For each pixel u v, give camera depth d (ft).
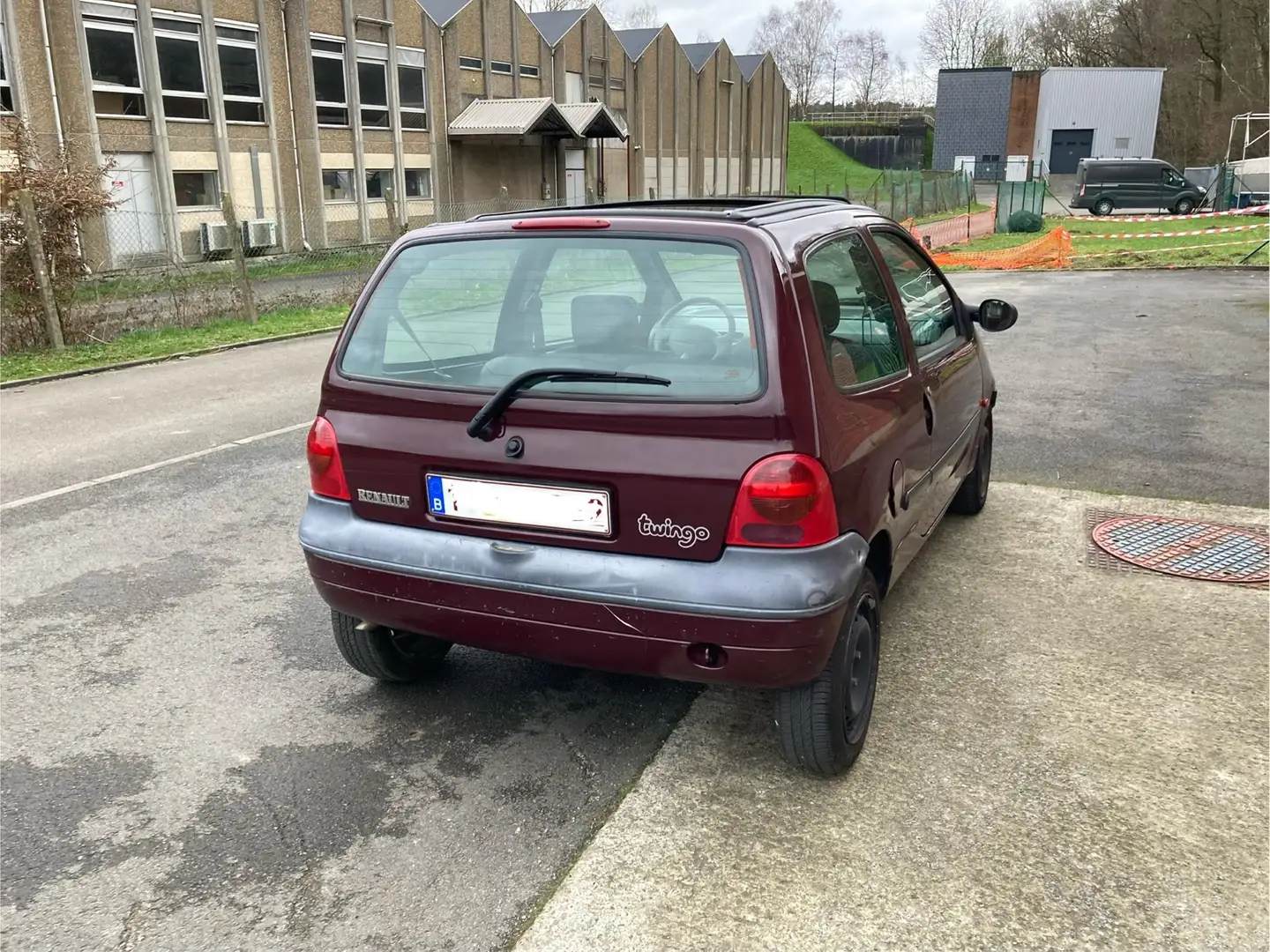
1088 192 134.41
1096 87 208.44
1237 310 45.09
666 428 8.93
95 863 9.21
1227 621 13.70
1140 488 19.58
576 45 123.65
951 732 11.05
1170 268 65.67
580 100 126.11
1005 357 34.60
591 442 9.18
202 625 14.49
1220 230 98.78
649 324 9.39
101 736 11.46
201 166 78.43
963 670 12.44
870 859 8.98
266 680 12.81
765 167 178.29
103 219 67.92
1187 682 12.05
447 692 12.41
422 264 10.81
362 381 10.48
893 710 11.55
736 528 8.78
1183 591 14.71
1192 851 9.01
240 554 17.39
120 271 47.32
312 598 15.48
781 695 9.74
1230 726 11.05
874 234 12.67
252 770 10.72
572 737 11.28
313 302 56.24
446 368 10.14
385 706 12.08
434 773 10.61
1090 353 35.24
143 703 12.21
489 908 8.55
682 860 9.03
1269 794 9.82
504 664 13.17
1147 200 132.77
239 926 8.37
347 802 10.11
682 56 146.00
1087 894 8.48
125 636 14.12
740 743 11.00
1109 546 16.53
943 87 218.59
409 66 98.78
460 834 9.57
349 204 93.15
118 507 20.04
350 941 8.18
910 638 13.33
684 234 9.53
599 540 9.28
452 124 104.83
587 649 9.47
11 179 39.37
